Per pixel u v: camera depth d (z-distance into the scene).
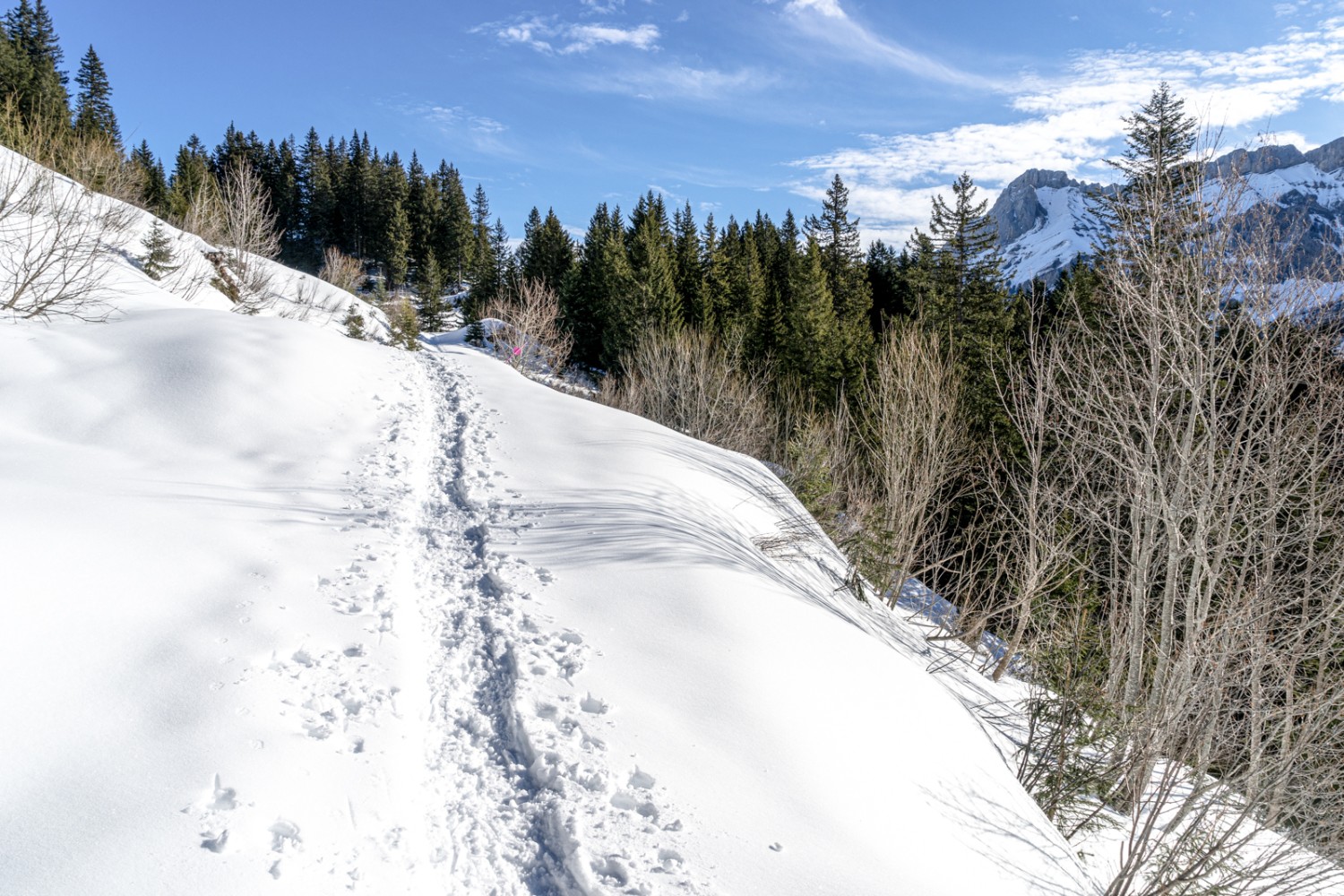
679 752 4.18
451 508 7.69
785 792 4.05
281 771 3.47
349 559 6.02
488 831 3.53
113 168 19.33
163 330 10.09
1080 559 10.70
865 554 11.62
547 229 51.44
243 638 4.48
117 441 7.20
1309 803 6.59
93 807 2.94
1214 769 7.50
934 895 3.62
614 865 3.29
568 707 4.42
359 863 3.12
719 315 39.47
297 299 24.20
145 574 4.76
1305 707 6.43
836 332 32.00
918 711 5.80
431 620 5.43
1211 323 7.86
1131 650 8.23
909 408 11.99
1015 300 29.61
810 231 43.16
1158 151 8.64
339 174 73.62
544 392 13.27
